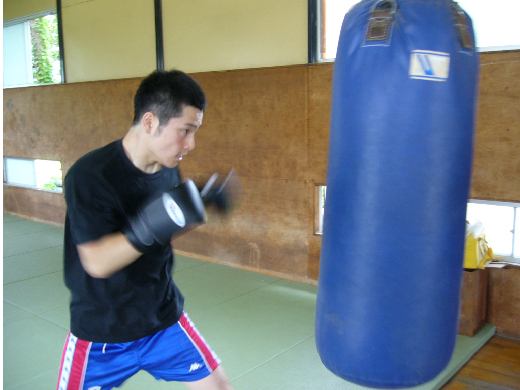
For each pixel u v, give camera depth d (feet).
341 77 3.70
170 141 4.02
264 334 9.22
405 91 3.37
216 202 4.83
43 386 7.41
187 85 3.96
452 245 3.61
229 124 12.87
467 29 3.53
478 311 9.01
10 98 20.22
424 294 3.54
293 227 12.06
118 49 15.88
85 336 4.38
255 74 12.13
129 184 4.20
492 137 8.86
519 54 8.38
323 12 11.21
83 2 16.69
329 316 3.87
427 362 3.65
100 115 16.52
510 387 7.39
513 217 9.29
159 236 3.65
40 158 19.38
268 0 11.92
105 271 3.76
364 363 3.69
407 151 3.41
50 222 19.43
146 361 4.59
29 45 19.58
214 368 4.89
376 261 3.55
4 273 13.21
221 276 12.65
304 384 7.42
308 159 11.51
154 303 4.53
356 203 3.59
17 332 9.45
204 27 13.35
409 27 3.41
